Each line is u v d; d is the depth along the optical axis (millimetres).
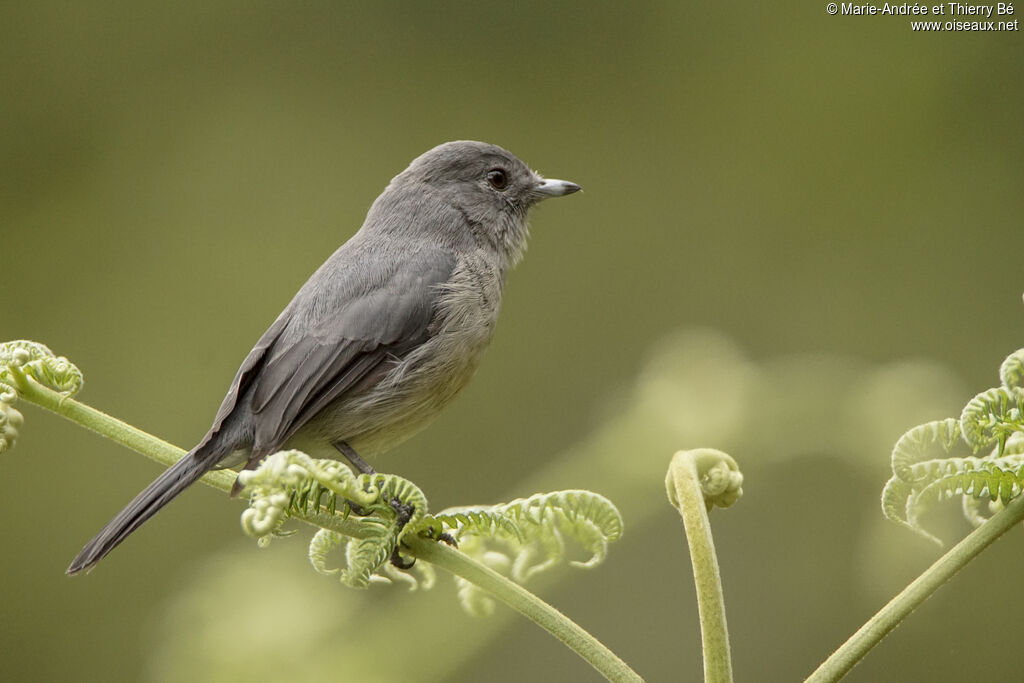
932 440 4160
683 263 13531
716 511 10992
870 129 13414
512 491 12469
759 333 13023
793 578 10672
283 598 6098
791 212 13438
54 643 11312
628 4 14516
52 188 13664
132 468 12227
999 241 12656
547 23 14633
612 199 13945
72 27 14117
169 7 14453
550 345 13305
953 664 10156
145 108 14141
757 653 10578
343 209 14039
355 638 6199
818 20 13930
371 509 4590
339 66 14531
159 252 13617
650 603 11070
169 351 13211
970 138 13125
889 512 4145
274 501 4320
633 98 14281
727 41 14195
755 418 7035
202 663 5988
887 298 12766
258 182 14055
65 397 4812
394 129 14367
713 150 13906
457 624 6301
